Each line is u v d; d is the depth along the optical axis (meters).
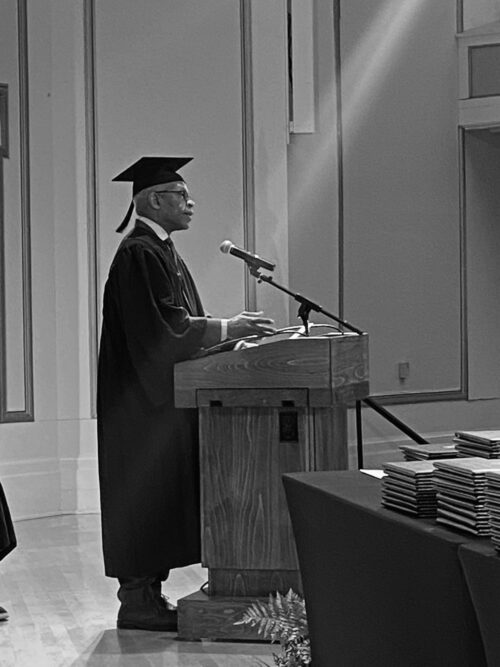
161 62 10.06
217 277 10.15
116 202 9.99
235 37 10.22
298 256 10.85
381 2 11.55
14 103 9.72
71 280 9.90
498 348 12.54
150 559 5.98
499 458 2.88
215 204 10.16
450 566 2.51
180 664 5.40
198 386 5.67
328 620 3.25
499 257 12.58
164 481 5.99
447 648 2.59
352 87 11.32
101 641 5.88
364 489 3.20
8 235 9.68
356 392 5.75
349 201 11.29
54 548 8.30
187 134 10.11
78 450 9.85
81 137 9.91
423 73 11.95
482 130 12.45
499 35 12.02
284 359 5.52
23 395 9.70
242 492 5.67
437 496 2.73
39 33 9.83
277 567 5.65
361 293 11.39
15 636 6.02
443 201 12.12
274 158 10.32
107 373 6.06
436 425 11.98
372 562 2.92
